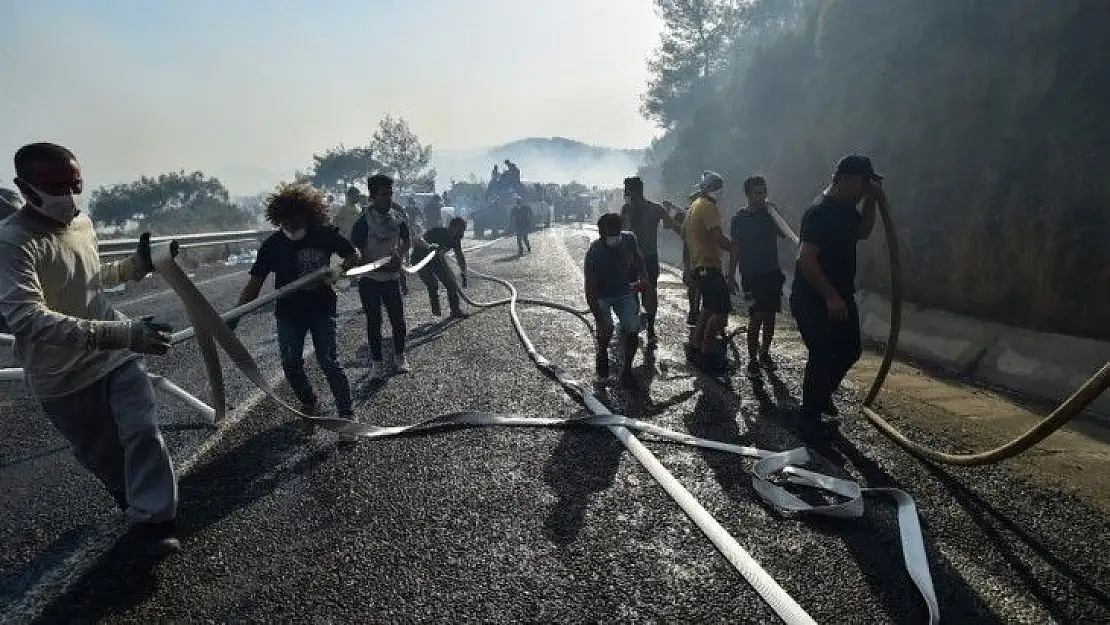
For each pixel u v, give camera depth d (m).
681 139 20.86
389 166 47.47
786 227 5.56
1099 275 5.71
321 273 3.75
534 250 19.45
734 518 3.06
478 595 2.51
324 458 3.93
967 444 3.95
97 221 44.88
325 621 2.39
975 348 6.39
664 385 5.35
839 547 2.78
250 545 2.95
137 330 2.48
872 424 4.35
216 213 34.81
